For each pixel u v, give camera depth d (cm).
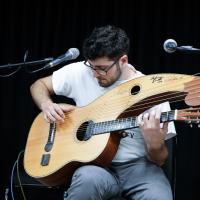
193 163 357
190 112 201
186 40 362
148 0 372
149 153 232
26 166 253
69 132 248
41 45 393
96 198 217
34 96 277
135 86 235
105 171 225
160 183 232
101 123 233
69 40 387
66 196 223
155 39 367
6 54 398
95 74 247
